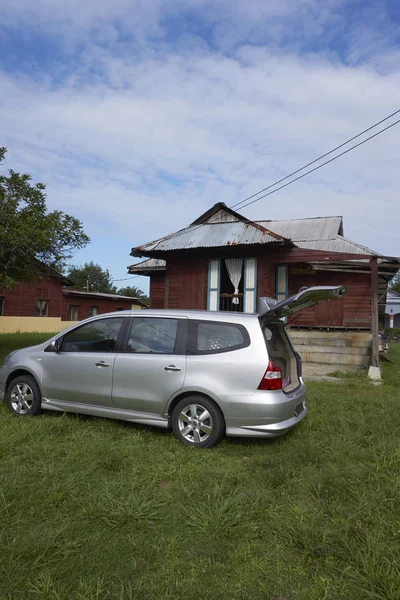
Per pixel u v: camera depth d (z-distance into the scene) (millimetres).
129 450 4480
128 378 5172
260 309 5762
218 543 2863
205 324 5082
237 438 5074
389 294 48500
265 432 4605
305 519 3152
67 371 5555
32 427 5051
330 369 11195
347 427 5438
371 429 5422
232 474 3979
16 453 4352
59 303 29422
